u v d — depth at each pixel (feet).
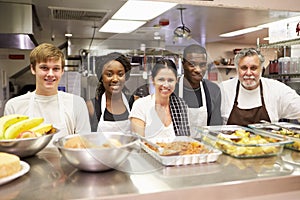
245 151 3.36
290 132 4.16
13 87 12.71
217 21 10.67
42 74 4.74
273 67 9.21
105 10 8.48
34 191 2.42
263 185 2.72
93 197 2.31
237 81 5.83
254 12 8.70
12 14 7.93
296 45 8.62
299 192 2.85
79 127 3.80
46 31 11.96
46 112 4.77
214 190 2.57
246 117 5.50
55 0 7.63
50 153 3.63
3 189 2.46
